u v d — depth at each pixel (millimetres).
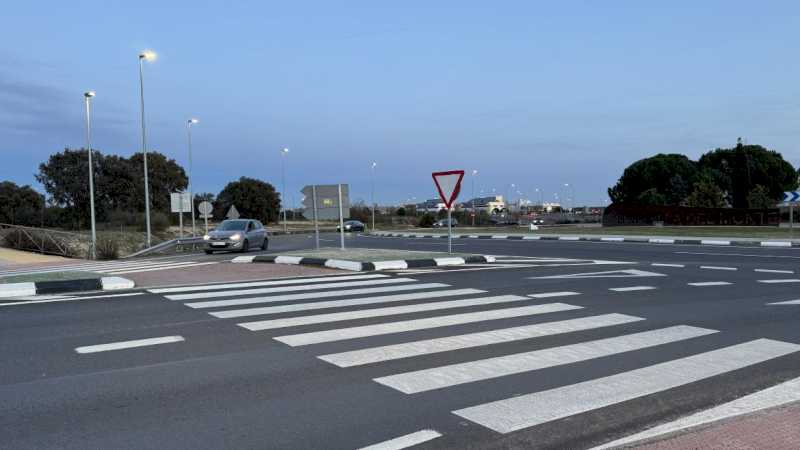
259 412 4578
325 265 15711
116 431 4211
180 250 31125
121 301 9875
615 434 4160
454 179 17422
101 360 6066
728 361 6023
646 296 10305
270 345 6641
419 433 4168
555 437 4113
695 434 4086
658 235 32062
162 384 5270
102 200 52656
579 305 9289
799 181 62094
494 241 31531
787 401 4793
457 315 8391
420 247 26562
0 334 7312
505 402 4789
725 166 71562
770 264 16578
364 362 5934
